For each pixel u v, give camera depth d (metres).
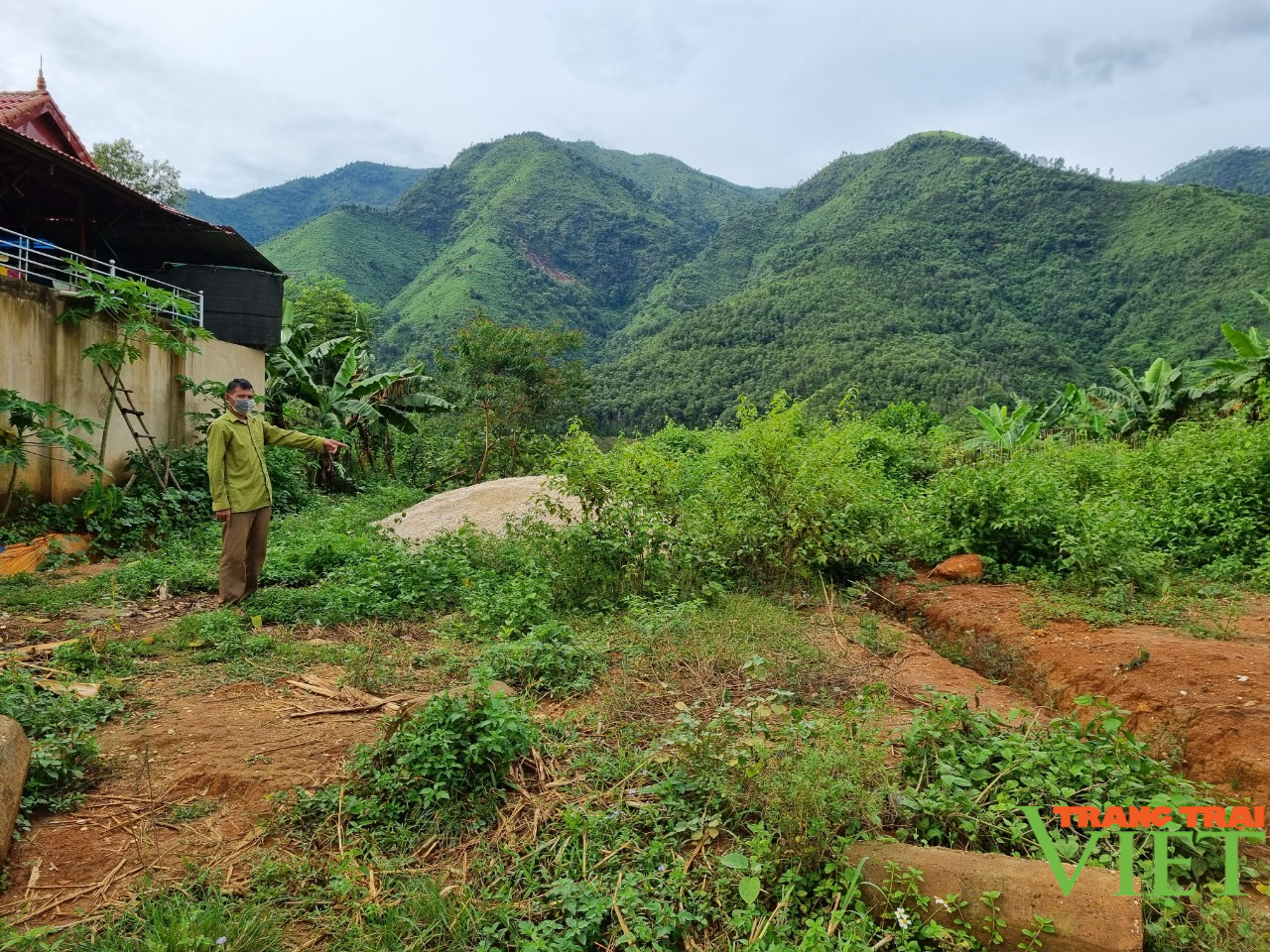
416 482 18.59
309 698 4.56
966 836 3.02
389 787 3.33
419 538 9.55
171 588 7.05
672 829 3.07
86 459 9.18
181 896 2.71
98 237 14.52
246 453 6.60
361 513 11.95
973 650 5.78
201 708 4.39
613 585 6.76
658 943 2.53
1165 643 5.08
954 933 2.52
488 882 2.86
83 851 3.03
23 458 8.62
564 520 7.42
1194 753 3.87
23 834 3.08
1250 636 5.37
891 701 4.49
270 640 5.48
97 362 9.59
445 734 3.41
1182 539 8.19
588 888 2.71
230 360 13.37
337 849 3.05
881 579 7.53
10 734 3.27
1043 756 3.23
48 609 6.35
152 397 11.30
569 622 6.04
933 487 9.23
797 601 6.81
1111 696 4.55
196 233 14.25
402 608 6.40
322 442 7.32
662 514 7.21
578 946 2.48
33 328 9.34
